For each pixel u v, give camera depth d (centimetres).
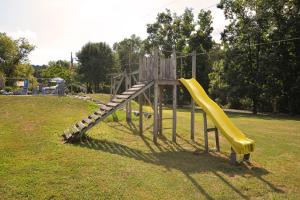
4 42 5831
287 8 3350
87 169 862
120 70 7150
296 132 1762
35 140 1181
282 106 3719
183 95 4978
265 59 3347
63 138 1256
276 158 1112
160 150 1217
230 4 3672
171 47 5303
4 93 3453
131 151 1160
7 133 1287
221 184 808
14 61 6000
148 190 738
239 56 3612
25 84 3656
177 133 1627
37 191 697
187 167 961
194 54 1496
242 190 771
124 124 1878
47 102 2331
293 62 3312
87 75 6656
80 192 703
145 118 2150
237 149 1009
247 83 3634
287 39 3222
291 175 906
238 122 2312
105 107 1402
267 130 1844
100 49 6856
